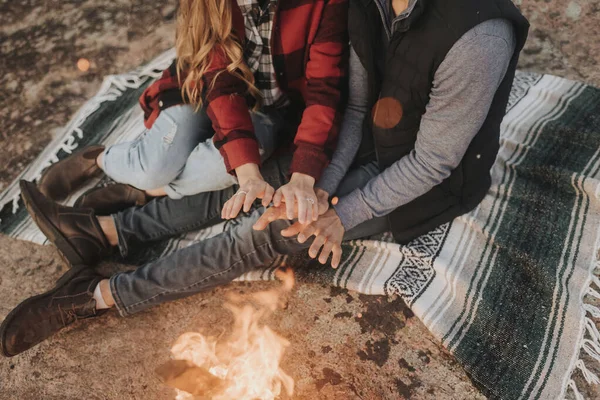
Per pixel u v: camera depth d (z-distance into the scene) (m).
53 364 2.09
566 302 1.93
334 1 1.93
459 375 1.89
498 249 2.13
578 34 2.99
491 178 2.34
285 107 2.30
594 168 2.27
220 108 2.03
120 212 2.37
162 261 2.10
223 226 2.40
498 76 1.66
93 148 2.52
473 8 1.59
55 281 2.37
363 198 1.97
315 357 1.99
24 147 2.95
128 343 2.12
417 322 2.04
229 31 1.91
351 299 2.13
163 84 2.27
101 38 3.43
